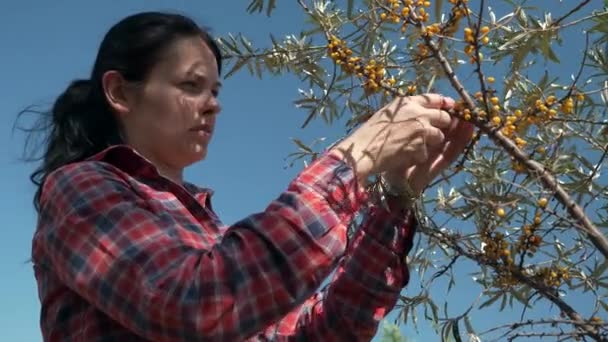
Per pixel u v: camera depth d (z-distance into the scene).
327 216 1.41
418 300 2.20
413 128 1.55
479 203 2.01
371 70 2.04
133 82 1.76
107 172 1.56
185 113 1.75
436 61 2.11
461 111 1.77
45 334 1.55
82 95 1.88
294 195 1.42
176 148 1.75
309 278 1.36
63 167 1.58
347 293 1.81
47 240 1.48
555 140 2.00
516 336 1.89
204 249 1.42
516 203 1.96
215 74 1.82
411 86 2.10
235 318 1.32
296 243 1.36
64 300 1.51
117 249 1.40
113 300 1.37
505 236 2.06
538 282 2.05
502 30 2.24
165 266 1.37
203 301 1.32
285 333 1.83
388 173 1.77
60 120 1.90
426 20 1.96
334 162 1.49
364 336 1.81
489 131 1.84
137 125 1.77
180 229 1.50
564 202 1.89
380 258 1.80
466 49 1.85
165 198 1.60
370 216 1.84
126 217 1.44
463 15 1.91
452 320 2.08
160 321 1.33
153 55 1.76
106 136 1.83
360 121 2.11
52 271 1.52
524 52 2.05
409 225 1.84
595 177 2.17
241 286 1.33
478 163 2.05
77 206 1.47
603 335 1.89
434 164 1.76
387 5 2.03
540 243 2.00
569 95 1.92
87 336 1.46
